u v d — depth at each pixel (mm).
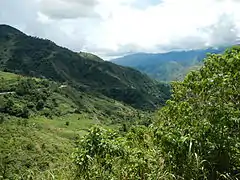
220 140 4902
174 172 4781
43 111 126500
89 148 5523
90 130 5824
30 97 133125
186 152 4762
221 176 4828
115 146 5477
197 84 5992
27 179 6172
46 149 60625
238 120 5047
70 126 113812
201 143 4906
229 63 5996
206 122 5074
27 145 61031
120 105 179750
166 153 4934
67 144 70438
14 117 108875
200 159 4734
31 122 106375
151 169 5098
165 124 5789
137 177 5102
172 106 5891
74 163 5695
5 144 61750
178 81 6625
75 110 137625
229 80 5672
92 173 5227
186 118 5352
